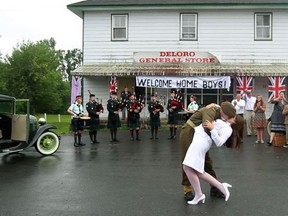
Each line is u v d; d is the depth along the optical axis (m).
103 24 22.16
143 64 21.52
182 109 16.66
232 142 6.24
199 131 6.07
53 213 5.66
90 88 22.22
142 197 6.52
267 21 21.52
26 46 31.92
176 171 8.80
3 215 5.57
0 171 8.86
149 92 21.92
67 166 9.48
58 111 54.53
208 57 21.23
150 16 21.91
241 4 21.02
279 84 19.52
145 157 10.86
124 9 21.80
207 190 6.92
